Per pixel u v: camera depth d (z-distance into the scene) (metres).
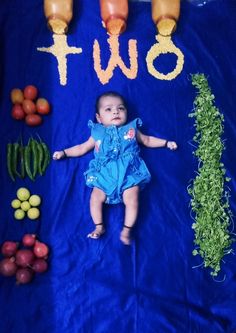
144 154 1.88
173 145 1.87
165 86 1.99
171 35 2.06
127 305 1.67
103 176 1.76
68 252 1.72
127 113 1.91
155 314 1.66
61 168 1.82
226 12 2.15
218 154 1.88
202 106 1.94
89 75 1.95
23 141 1.83
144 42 2.04
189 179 1.87
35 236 1.70
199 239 1.78
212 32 2.11
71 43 1.98
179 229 1.80
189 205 1.84
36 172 1.79
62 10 1.92
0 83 1.89
